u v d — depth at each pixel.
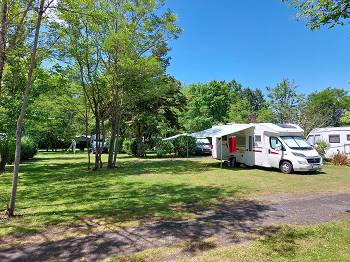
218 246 5.82
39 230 6.87
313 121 27.53
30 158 29.16
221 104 59.94
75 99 19.77
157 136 33.75
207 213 8.25
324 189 11.66
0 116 16.23
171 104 31.03
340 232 6.52
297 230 6.69
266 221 7.45
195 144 31.16
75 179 14.87
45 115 18.61
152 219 7.70
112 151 20.41
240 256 5.30
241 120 50.78
